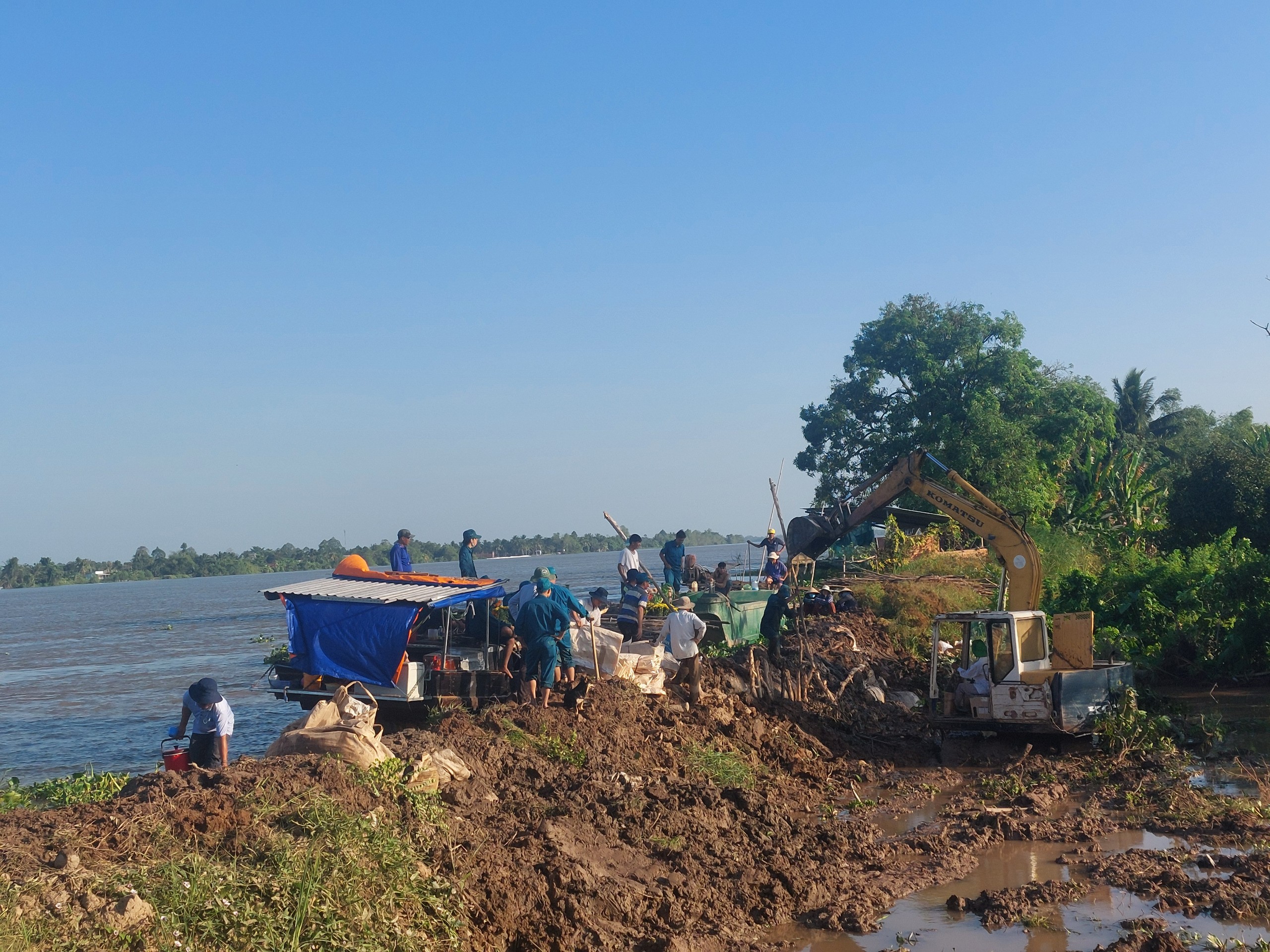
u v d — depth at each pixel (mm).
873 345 41406
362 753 9242
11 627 67312
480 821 9242
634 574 18047
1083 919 8719
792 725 15781
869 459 41312
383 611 14906
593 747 12469
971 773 14680
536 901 8156
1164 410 68438
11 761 18875
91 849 6914
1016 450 37094
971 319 40750
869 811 12586
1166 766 13773
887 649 22562
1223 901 8711
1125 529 38344
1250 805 11711
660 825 10242
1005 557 18031
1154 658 22906
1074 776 13781
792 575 22859
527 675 13508
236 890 6625
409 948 6797
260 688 26531
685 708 14797
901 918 8930
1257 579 22625
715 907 8922
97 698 26984
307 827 7559
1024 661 15852
